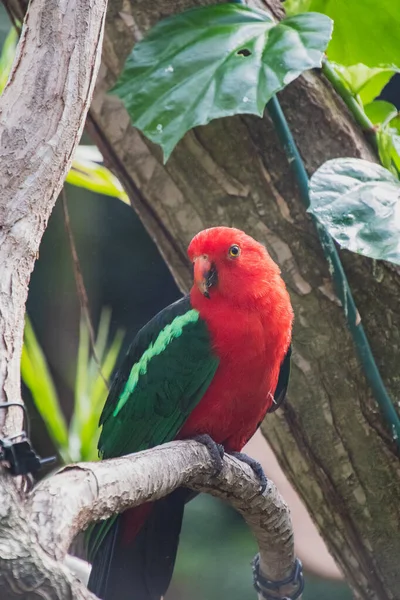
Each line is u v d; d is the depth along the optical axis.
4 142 4.76
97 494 3.98
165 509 7.00
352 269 7.45
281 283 7.35
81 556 7.92
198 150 7.57
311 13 7.03
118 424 7.54
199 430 7.37
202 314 7.22
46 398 8.22
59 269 13.10
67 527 3.66
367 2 7.45
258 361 7.09
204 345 7.13
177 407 7.25
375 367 7.27
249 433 7.54
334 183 6.43
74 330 12.93
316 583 12.87
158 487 4.69
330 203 6.33
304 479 7.90
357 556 7.79
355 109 7.50
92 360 8.72
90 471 4.03
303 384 7.63
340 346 7.47
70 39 4.96
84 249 15.56
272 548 6.53
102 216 15.58
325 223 6.24
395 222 6.21
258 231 7.60
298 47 6.75
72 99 4.93
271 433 7.98
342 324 7.44
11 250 4.55
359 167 6.55
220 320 7.09
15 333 4.39
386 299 7.41
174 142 6.74
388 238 6.14
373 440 7.46
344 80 7.54
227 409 7.22
